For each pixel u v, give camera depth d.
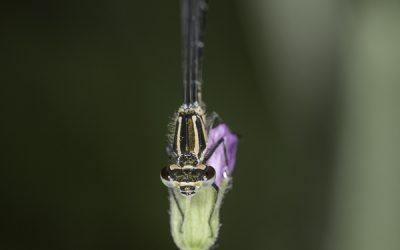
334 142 0.15
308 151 0.15
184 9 0.13
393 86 0.14
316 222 0.15
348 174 0.15
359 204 0.15
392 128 0.14
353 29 0.15
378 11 0.15
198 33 0.13
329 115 0.15
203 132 0.12
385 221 0.14
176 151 0.12
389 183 0.14
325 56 0.15
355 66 0.15
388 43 0.15
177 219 0.12
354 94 0.15
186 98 0.13
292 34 0.15
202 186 0.12
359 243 0.15
